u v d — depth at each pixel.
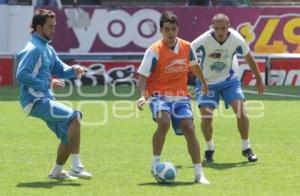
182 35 67.00
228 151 36.19
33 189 27.12
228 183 28.39
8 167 31.73
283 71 66.81
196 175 28.50
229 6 68.12
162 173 28.09
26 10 66.88
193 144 28.44
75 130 28.53
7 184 28.08
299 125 44.88
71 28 66.94
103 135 41.09
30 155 34.84
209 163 33.03
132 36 67.06
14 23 66.88
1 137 40.28
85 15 67.00
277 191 26.91
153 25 67.06
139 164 32.59
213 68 33.38
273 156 34.72
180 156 34.72
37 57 28.05
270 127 44.06
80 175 29.06
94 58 66.44
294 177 29.66
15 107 52.88
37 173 30.38
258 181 28.81
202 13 66.94
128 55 66.56
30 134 41.34
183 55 28.91
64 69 29.39
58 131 28.62
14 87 65.06
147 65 28.66
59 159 29.03
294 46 67.25
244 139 33.44
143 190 27.00
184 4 75.62
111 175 30.06
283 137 40.44
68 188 27.34
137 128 43.66
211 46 33.03
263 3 76.06
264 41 67.19
